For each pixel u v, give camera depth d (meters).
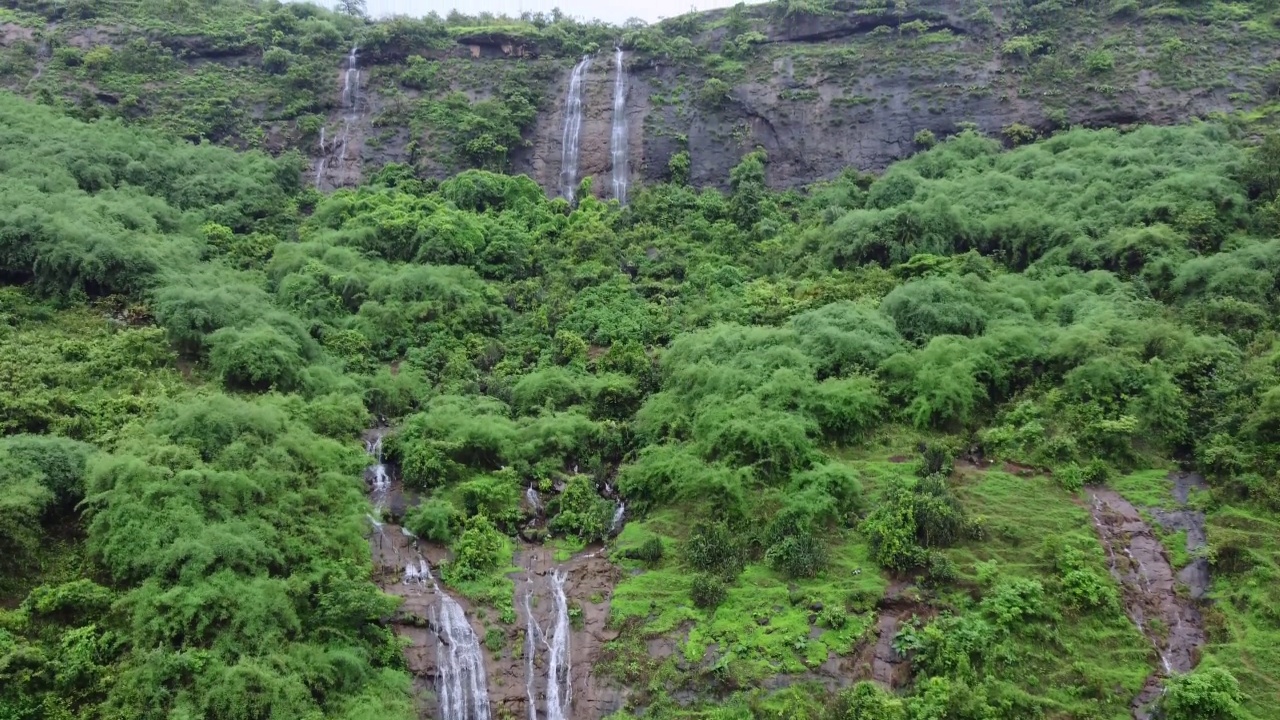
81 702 15.87
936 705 16.91
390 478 24.38
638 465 24.08
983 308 27.89
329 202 38.41
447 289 32.25
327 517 21.20
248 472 20.33
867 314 27.78
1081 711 16.94
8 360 23.25
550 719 18.84
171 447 19.84
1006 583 19.12
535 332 31.91
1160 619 18.70
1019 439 23.48
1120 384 23.81
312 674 17.27
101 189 34.31
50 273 27.39
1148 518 20.95
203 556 17.75
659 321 31.92
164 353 25.41
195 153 39.22
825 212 37.09
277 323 28.03
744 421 23.34
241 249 34.75
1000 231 32.44
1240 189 30.91
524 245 37.12
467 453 24.77
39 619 16.86
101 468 18.84
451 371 29.12
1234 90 39.22
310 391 26.23
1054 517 21.09
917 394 24.94
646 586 20.75
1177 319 26.00
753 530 21.55
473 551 21.48
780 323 30.05
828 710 17.45
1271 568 18.69
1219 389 23.02
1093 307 26.81
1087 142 37.31
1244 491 20.59
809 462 22.95
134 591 17.23
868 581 19.77
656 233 38.25
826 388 24.72
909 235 32.97
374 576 20.83
